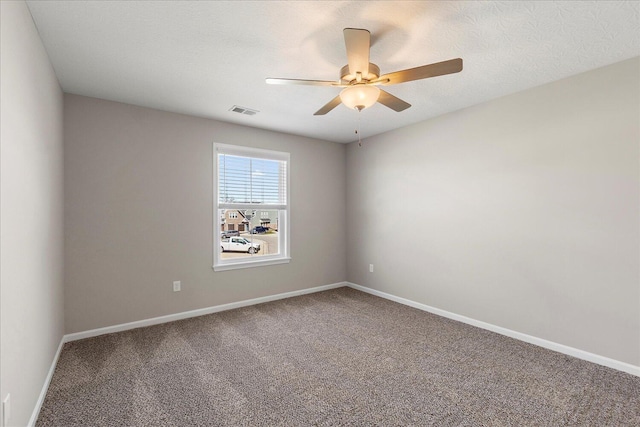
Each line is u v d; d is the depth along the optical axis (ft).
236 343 9.27
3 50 4.26
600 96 7.93
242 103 10.36
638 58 7.36
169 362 8.07
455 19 5.94
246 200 13.21
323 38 6.58
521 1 5.43
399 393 6.77
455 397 6.63
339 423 5.82
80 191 9.53
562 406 6.32
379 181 14.43
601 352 7.96
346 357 8.41
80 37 6.48
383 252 14.28
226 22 6.01
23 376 5.13
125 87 9.02
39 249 6.24
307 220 14.96
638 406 6.31
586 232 8.20
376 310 12.42
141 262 10.58
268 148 13.65
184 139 11.46
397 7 5.58
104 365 7.88
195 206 11.71
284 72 8.14
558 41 6.71
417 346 9.10
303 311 12.28
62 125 9.04
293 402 6.44
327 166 15.66
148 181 10.71
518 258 9.59
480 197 10.54
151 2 5.43
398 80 6.35
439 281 11.89
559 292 8.70
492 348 8.96
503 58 7.45
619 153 7.64
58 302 8.37
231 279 12.62
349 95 6.67
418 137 12.59
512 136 9.68
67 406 6.23
